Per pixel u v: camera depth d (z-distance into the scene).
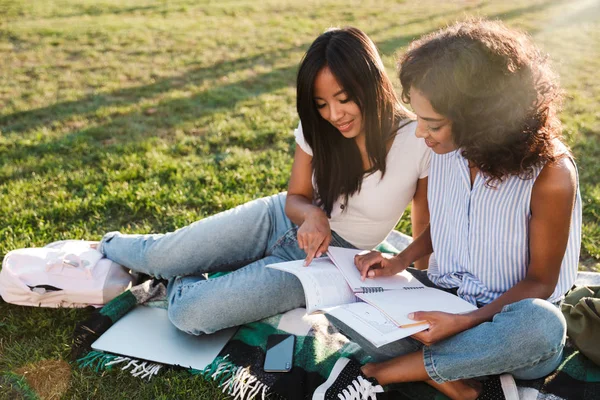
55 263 2.91
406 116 2.63
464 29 2.01
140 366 2.55
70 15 12.32
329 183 2.72
